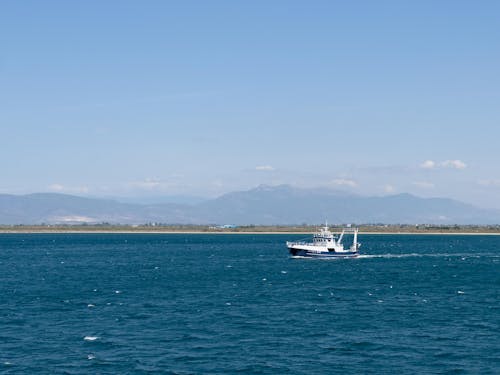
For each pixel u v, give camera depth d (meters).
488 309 108.88
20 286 143.88
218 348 80.19
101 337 85.94
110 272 181.88
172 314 103.38
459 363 73.62
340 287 141.12
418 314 103.81
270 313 104.44
